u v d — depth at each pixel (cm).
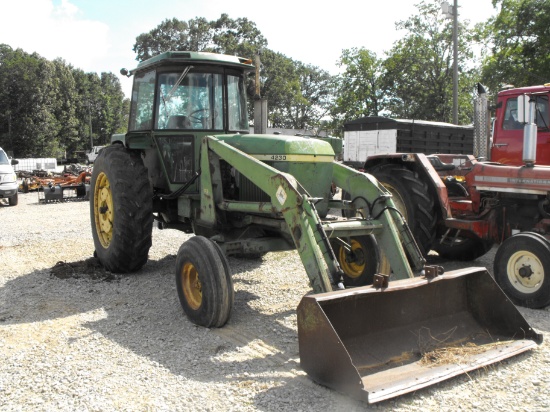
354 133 1579
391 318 343
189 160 559
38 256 711
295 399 290
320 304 302
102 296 509
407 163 645
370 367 313
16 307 476
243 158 429
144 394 299
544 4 2089
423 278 350
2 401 293
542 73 2130
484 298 374
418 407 282
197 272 411
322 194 461
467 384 308
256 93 603
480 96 709
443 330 359
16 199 1440
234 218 496
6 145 5784
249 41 4969
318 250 357
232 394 298
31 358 355
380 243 418
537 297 459
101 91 8762
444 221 602
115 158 576
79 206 1405
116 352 364
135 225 559
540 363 336
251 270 617
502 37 2244
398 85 3234
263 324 421
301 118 6044
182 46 4975
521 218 566
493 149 725
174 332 406
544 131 655
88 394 299
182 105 556
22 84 5819
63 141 6838
